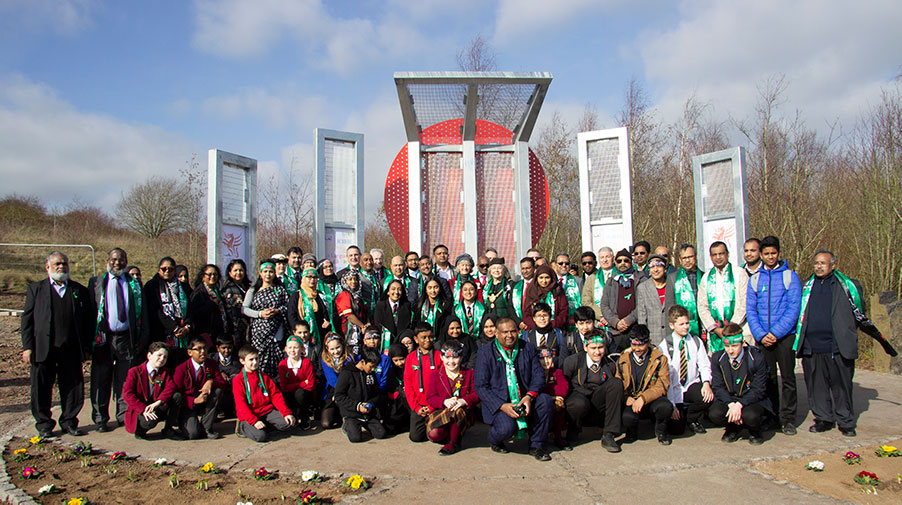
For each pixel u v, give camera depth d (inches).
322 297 261.6
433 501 155.1
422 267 288.2
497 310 273.9
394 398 231.9
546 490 163.5
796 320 219.9
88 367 382.9
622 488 164.6
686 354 224.4
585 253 297.6
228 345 240.7
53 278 222.7
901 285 517.3
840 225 631.8
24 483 171.9
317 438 223.9
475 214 354.6
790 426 219.8
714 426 239.0
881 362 350.9
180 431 222.5
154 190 1241.4
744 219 320.8
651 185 781.9
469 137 356.2
